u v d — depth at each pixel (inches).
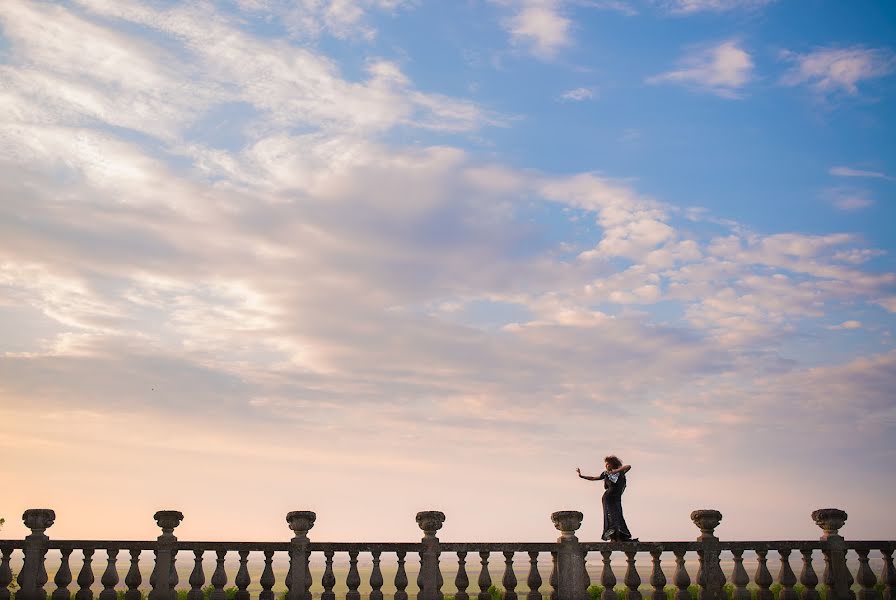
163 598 635.5
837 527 681.0
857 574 674.8
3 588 640.4
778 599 674.8
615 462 725.9
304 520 651.5
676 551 661.9
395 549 652.7
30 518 647.8
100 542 648.4
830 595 668.7
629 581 654.5
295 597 637.9
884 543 681.0
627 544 660.1
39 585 640.4
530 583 650.2
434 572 645.9
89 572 647.1
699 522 668.7
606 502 708.7
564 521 654.5
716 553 662.5
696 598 705.6
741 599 660.1
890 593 672.4
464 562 654.5
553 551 657.6
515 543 657.0
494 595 652.7
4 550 645.9
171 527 650.8
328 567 649.6
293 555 646.5
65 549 649.0
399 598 644.7
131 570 645.3
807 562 674.2
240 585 642.2
